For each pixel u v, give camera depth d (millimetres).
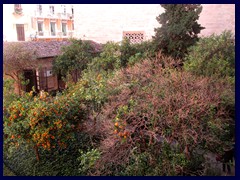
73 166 4109
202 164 3629
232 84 4195
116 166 3639
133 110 3549
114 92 4422
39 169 4086
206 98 3662
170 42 5785
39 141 3711
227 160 3777
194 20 5762
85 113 4371
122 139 3256
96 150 3594
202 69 4754
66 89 6051
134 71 4816
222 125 3584
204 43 5230
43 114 3654
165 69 4691
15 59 6047
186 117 3287
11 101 4566
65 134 3984
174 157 3496
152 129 3449
